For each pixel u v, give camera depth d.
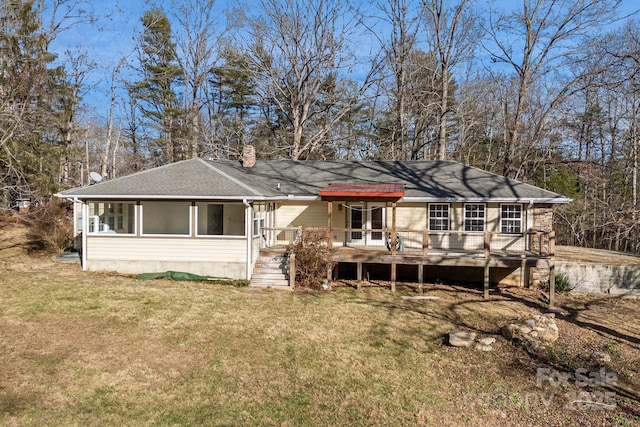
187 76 33.97
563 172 29.12
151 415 6.43
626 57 18.39
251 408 6.80
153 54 33.09
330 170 20.11
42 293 12.41
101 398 6.81
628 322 12.59
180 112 32.84
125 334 9.55
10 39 20.48
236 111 37.53
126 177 16.33
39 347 8.56
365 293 14.77
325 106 30.69
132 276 15.16
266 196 15.12
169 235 15.40
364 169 20.03
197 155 33.47
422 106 28.69
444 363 9.01
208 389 7.34
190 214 15.38
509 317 12.48
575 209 26.72
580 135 29.92
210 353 8.84
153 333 9.72
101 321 10.27
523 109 27.55
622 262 16.86
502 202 16.38
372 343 9.97
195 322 10.62
